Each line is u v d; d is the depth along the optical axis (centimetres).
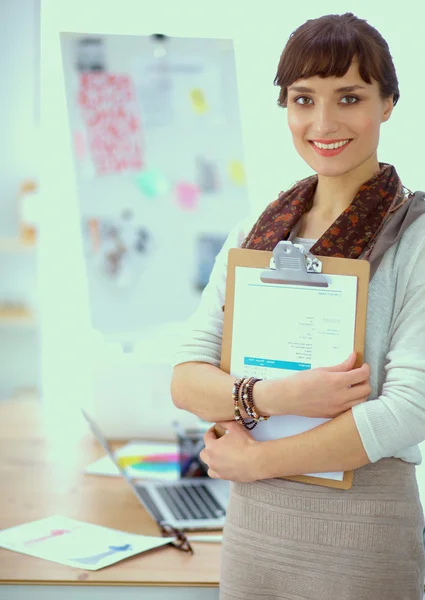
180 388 134
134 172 284
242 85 273
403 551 122
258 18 269
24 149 412
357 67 120
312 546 123
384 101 127
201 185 283
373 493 121
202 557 163
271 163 273
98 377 242
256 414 123
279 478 125
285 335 126
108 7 280
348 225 126
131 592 151
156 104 279
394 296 123
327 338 124
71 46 278
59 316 373
